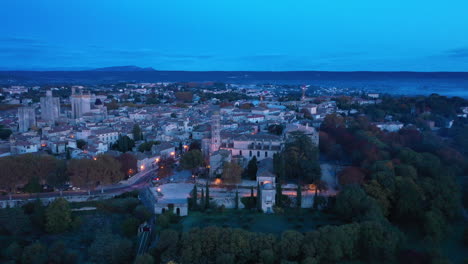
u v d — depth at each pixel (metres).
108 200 194.50
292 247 141.50
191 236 145.12
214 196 191.00
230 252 141.50
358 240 149.88
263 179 199.50
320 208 183.12
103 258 150.62
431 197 184.62
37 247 152.12
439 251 147.25
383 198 177.12
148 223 175.38
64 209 176.38
